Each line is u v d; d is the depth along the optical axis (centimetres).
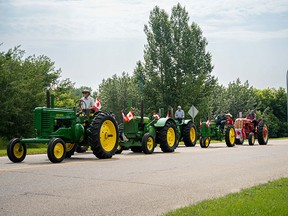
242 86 8250
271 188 790
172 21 5519
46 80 3434
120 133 1722
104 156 1419
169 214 587
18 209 631
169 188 826
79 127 1373
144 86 5447
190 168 1148
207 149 2014
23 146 1314
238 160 1391
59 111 1347
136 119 1748
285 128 8975
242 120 2605
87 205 665
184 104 5250
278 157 1514
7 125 2709
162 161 1337
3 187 807
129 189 809
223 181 920
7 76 2686
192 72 5466
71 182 875
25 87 2791
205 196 749
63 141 1281
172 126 1828
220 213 574
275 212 576
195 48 5434
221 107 7088
